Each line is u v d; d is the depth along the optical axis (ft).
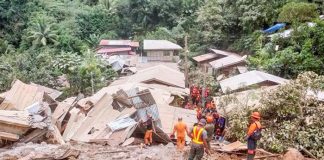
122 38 197.98
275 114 56.08
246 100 63.52
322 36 98.89
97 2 225.56
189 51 158.40
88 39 194.59
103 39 188.14
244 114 56.29
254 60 114.52
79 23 199.31
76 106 67.31
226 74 124.57
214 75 127.24
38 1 207.62
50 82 121.29
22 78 116.67
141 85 90.48
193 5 192.03
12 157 43.14
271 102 54.85
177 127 48.88
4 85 112.68
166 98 80.07
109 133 54.95
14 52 174.40
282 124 53.21
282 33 116.98
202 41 161.68
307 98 55.01
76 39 182.60
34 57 144.66
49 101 66.08
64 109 62.49
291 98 54.13
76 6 217.77
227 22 152.66
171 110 68.64
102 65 133.28
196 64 150.10
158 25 192.34
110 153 46.98
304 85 55.62
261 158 46.29
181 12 192.13
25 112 54.70
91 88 116.37
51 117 55.57
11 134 50.62
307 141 49.37
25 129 51.44
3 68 126.93
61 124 60.70
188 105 81.35
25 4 200.54
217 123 57.57
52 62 136.05
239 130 55.21
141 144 50.90
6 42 178.81
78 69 124.47
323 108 52.31
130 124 55.52
